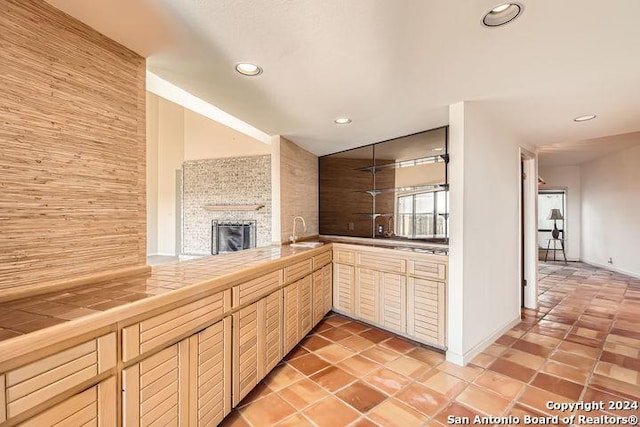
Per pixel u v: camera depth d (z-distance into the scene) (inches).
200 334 60.4
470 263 98.8
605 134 133.9
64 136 53.7
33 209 49.6
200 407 60.0
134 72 65.7
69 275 54.7
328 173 176.2
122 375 44.6
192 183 319.9
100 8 51.4
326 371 92.0
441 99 92.9
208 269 75.3
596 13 52.0
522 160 156.6
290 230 146.1
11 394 32.5
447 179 119.2
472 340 100.0
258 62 69.6
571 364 95.6
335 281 140.9
